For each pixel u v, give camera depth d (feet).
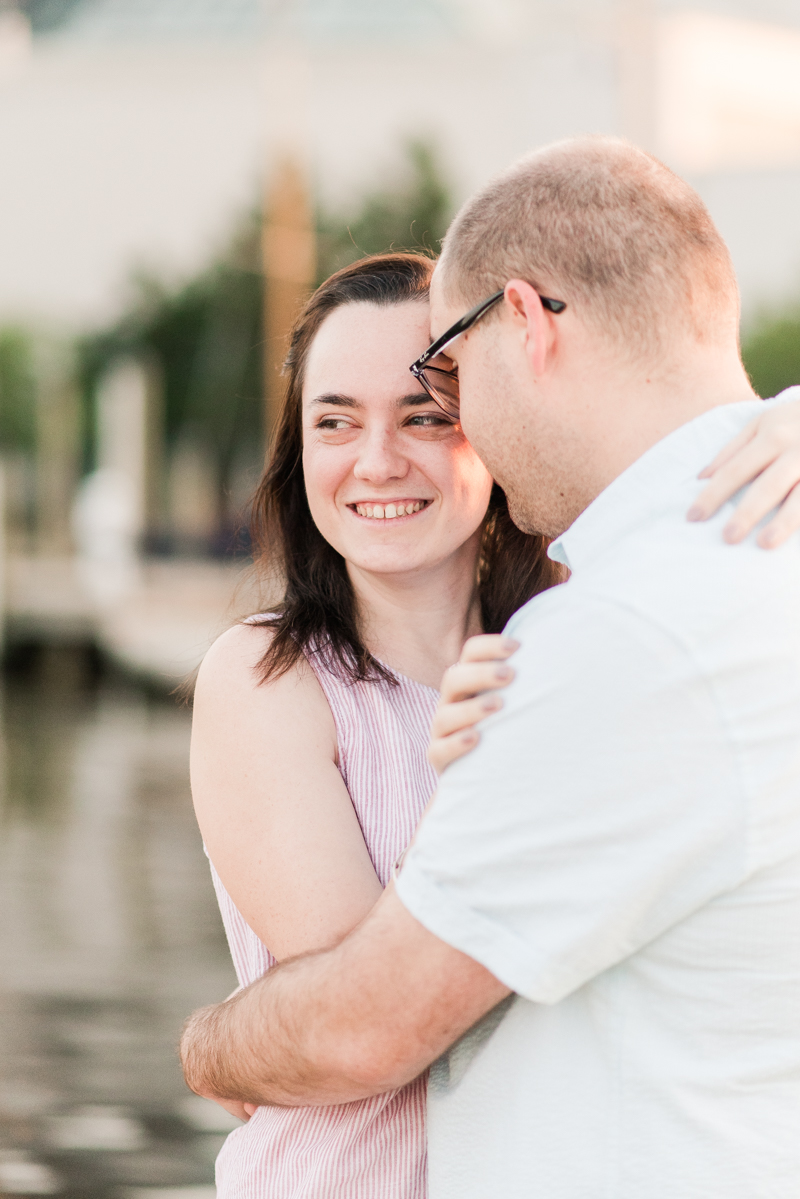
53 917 24.86
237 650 5.53
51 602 73.51
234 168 107.65
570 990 4.07
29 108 109.70
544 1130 4.23
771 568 4.11
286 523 6.12
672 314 4.44
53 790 39.06
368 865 5.18
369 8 105.29
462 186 88.89
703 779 3.94
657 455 4.40
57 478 105.81
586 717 3.99
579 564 4.47
